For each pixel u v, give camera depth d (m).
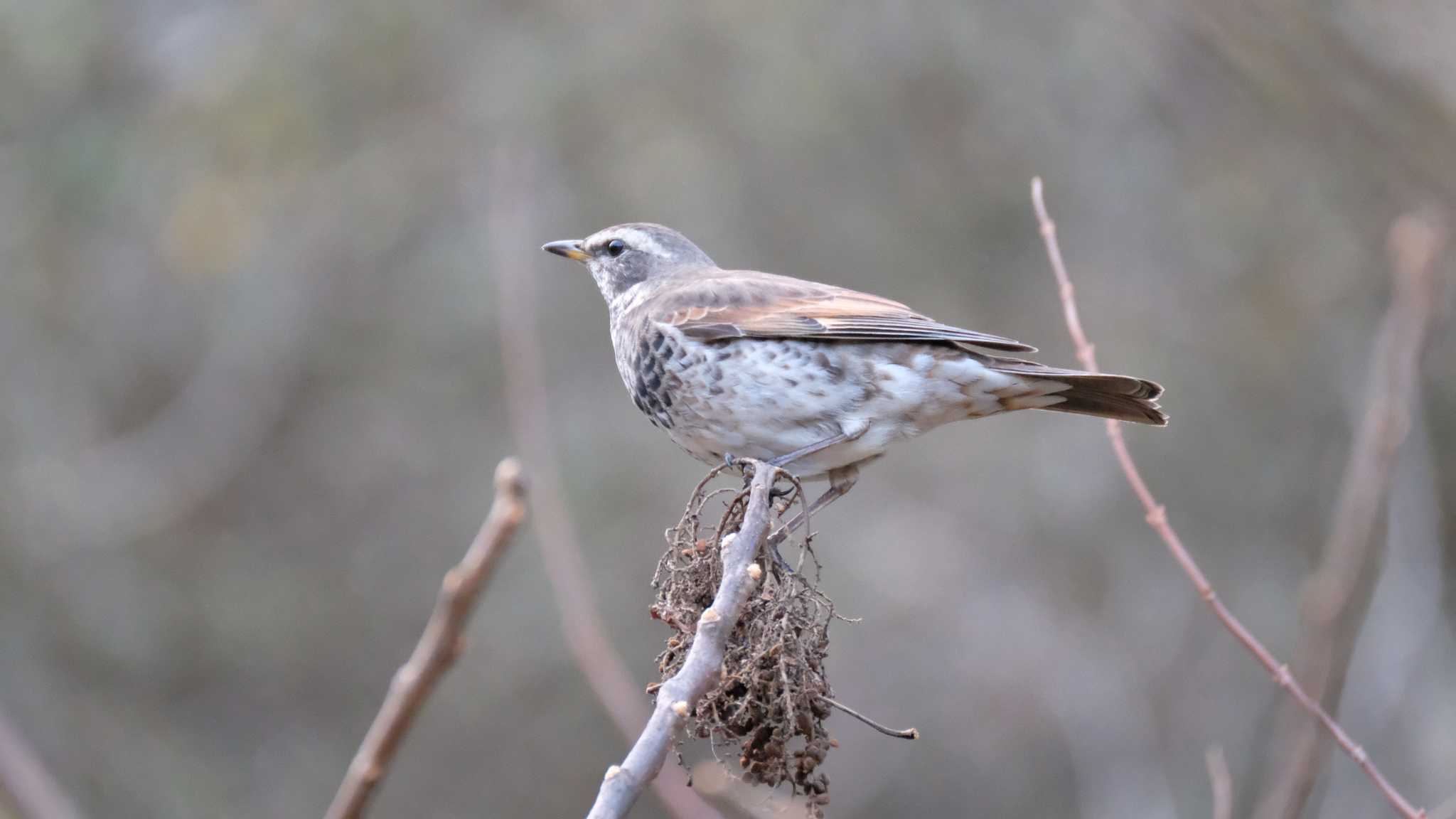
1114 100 16.72
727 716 5.07
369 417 16.81
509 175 10.65
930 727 16.81
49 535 15.64
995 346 6.71
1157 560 16.92
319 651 16.83
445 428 16.67
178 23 16.17
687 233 15.36
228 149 15.36
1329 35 11.45
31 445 15.86
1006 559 17.05
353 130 15.67
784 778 5.07
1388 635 15.21
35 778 5.37
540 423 7.02
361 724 16.78
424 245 15.92
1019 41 16.39
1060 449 17.09
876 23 16.08
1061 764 16.78
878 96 16.02
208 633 16.31
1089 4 16.23
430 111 15.73
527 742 16.80
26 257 15.63
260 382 16.95
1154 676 16.66
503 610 16.47
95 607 15.66
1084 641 16.81
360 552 17.05
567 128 15.52
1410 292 6.40
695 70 15.73
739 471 6.57
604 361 16.30
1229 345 16.56
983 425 17.17
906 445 17.11
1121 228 16.73
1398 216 15.70
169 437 16.80
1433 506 15.64
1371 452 6.30
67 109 15.47
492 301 15.59
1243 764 16.08
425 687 4.41
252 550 16.91
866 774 16.66
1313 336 16.61
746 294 7.12
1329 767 13.42
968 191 16.33
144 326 16.73
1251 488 16.75
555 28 15.83
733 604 4.45
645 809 16.67
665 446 16.16
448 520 16.77
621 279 8.48
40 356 16.06
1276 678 5.84
